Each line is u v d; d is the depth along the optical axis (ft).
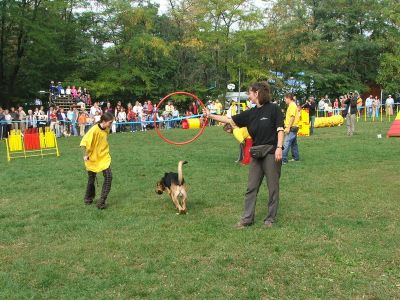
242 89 123.34
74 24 109.91
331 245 19.33
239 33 117.70
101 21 114.83
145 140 65.77
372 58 136.26
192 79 122.31
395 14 131.85
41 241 21.29
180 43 116.88
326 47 127.54
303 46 124.36
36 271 17.53
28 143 49.44
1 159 49.60
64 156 50.62
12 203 28.94
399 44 130.11
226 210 25.75
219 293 15.29
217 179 34.47
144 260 18.44
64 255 19.20
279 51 122.42
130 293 15.44
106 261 18.33
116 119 85.61
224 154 47.98
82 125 79.00
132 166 41.57
